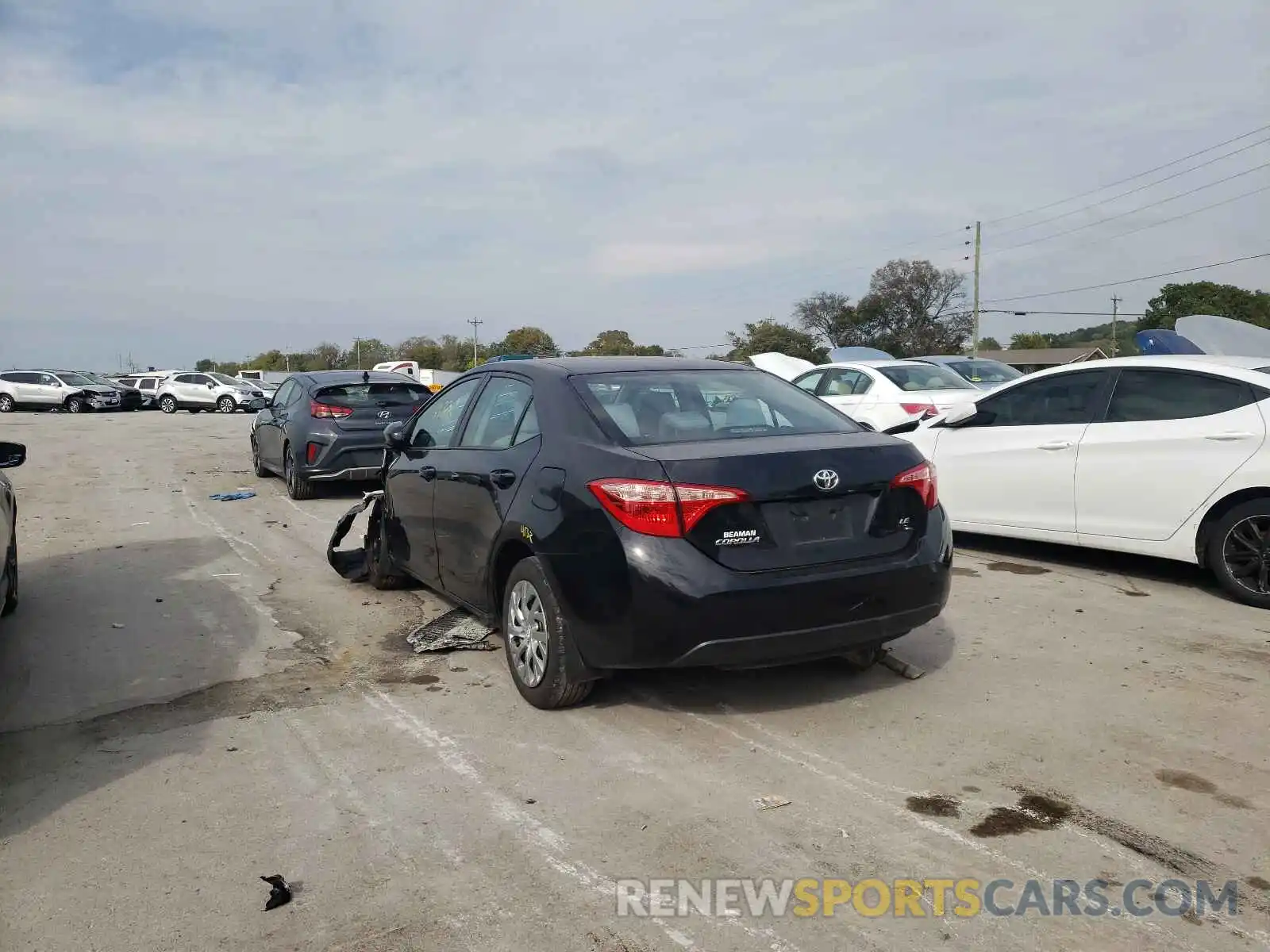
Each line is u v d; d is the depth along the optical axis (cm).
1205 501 615
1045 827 334
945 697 455
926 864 312
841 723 427
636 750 400
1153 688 465
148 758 398
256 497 1178
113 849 327
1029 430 714
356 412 1124
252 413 3909
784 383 517
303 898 296
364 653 537
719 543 383
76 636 569
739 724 427
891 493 416
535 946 272
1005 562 740
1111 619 584
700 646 380
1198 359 662
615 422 434
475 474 491
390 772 384
